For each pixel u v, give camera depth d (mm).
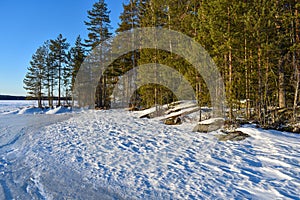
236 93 10617
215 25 10055
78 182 4676
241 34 9781
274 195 3820
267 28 9391
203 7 11172
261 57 10125
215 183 4402
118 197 3957
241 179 4539
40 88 32812
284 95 11867
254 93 11117
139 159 6234
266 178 4531
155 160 6090
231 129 9391
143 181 4637
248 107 11555
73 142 8711
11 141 9375
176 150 7078
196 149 7078
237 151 6527
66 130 11680
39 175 5141
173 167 5449
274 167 5105
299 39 10359
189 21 13336
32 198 4000
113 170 5355
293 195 3787
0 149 7938
